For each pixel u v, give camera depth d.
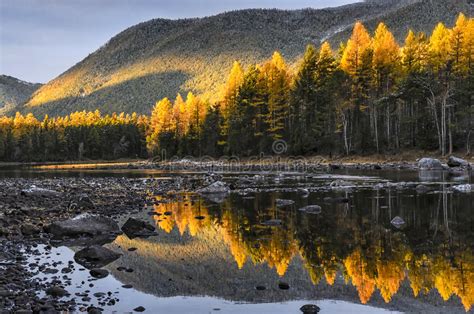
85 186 34.72
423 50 62.94
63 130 140.88
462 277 9.53
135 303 8.26
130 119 157.50
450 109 60.00
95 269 10.40
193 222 17.61
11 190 30.86
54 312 7.65
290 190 28.81
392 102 61.56
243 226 16.34
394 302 8.16
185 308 7.97
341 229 15.13
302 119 68.69
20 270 10.62
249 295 8.70
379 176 37.69
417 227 15.16
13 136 136.88
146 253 12.52
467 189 25.39
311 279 9.70
